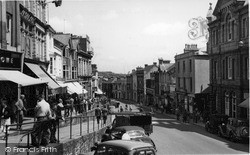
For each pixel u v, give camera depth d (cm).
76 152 1650
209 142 2441
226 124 2712
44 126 1317
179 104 5741
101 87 14175
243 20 3450
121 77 13938
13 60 2347
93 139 2053
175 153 1912
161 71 7556
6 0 2338
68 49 5109
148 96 9000
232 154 1914
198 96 5038
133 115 2347
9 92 2330
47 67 3591
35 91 2983
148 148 1158
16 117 1747
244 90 3403
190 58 5262
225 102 3956
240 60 3478
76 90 4419
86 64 6675
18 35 2506
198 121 4216
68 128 2220
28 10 2766
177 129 3338
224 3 3900
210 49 4406
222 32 4022
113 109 5534
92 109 3925
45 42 3566
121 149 1139
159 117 5091
